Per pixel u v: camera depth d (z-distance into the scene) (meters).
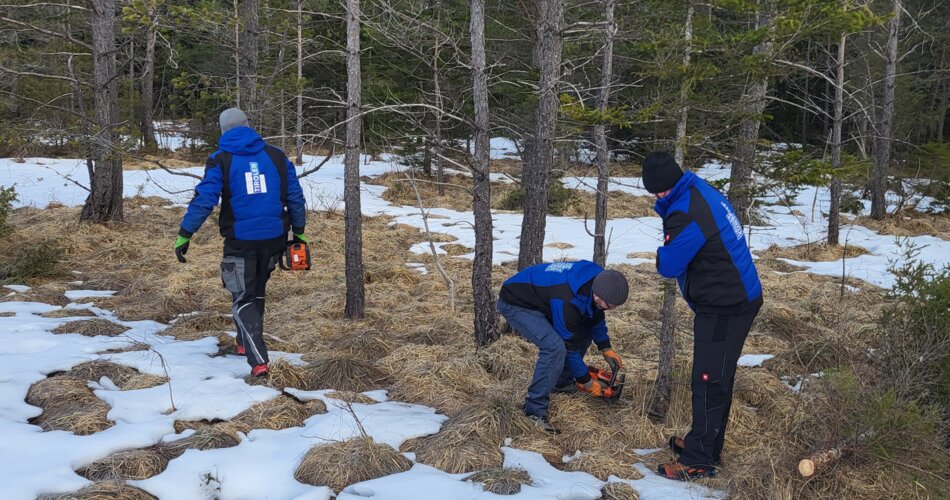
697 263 3.45
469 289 7.77
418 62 13.97
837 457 3.43
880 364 4.37
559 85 5.30
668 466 3.58
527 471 3.46
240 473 3.32
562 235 11.85
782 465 3.39
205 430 3.70
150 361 4.72
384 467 3.44
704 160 4.72
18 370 4.40
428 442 3.77
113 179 10.67
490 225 5.43
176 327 5.75
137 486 3.15
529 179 5.48
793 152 4.10
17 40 11.54
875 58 19.31
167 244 9.62
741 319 3.45
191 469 3.32
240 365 4.80
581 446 3.89
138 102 20.69
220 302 6.65
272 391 4.27
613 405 4.39
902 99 19.94
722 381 3.48
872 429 3.50
